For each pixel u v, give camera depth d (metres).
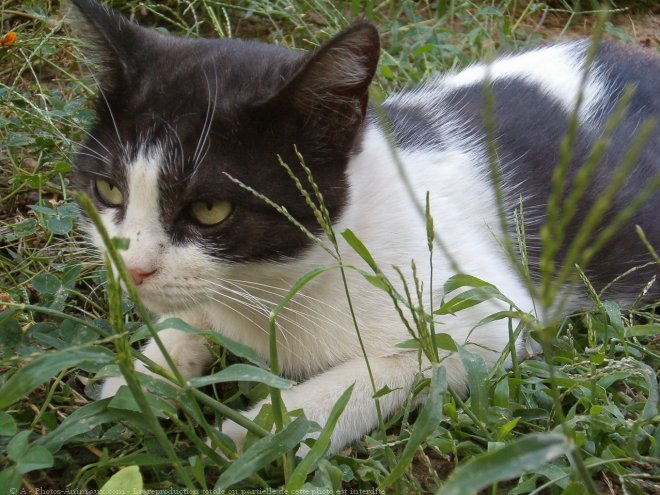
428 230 0.69
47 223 0.84
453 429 0.73
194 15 1.04
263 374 0.66
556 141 0.83
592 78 0.88
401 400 0.74
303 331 0.76
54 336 0.76
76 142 0.90
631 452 0.70
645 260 0.84
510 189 0.81
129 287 0.63
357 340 0.76
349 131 0.74
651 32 1.25
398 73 1.03
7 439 0.71
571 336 0.77
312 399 0.73
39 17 1.01
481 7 1.14
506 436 0.71
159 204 0.72
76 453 0.71
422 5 1.20
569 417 0.72
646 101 0.88
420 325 0.67
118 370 0.69
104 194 0.75
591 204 0.82
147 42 0.76
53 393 0.74
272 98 0.72
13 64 1.00
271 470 0.70
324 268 0.69
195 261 0.73
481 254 0.78
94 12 0.75
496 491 0.69
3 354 0.74
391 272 0.76
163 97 0.73
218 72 0.74
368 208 0.76
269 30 1.09
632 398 0.75
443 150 0.81
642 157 0.85
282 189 0.73
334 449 0.73
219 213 0.73
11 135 0.91
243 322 0.77
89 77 0.90
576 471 0.68
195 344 0.79
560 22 1.23
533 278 0.81
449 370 0.75
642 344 0.80
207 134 0.72
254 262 0.74
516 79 0.87
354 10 1.06
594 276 0.83
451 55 1.04
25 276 0.84
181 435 0.73
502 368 0.74
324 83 0.72
